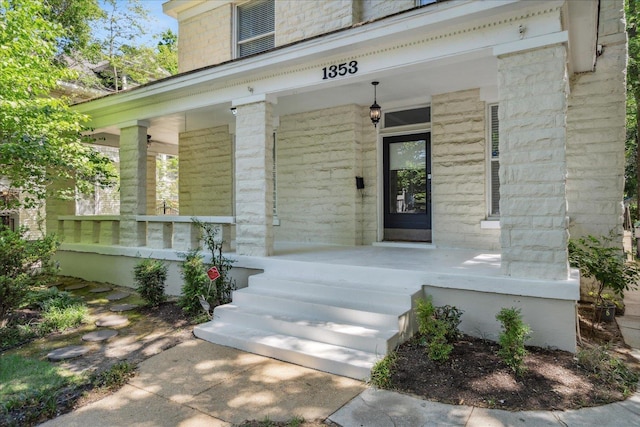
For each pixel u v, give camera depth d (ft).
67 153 22.95
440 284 15.60
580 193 20.74
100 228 28.99
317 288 17.06
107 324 18.38
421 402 10.81
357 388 11.83
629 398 10.93
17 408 10.84
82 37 45.19
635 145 50.06
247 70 20.27
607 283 16.11
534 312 14.03
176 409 10.82
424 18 15.15
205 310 18.78
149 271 21.22
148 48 56.85
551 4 13.50
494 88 21.79
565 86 13.70
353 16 25.21
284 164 28.91
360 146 26.22
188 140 34.76
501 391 11.12
